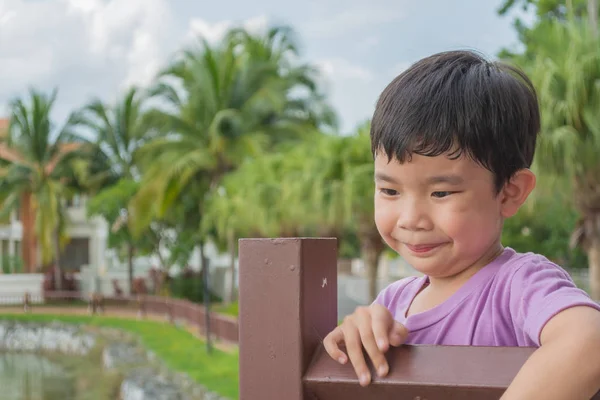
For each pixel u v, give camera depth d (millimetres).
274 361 817
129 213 26969
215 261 34500
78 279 33000
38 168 30328
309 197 15133
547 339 746
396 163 859
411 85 869
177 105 25344
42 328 25578
